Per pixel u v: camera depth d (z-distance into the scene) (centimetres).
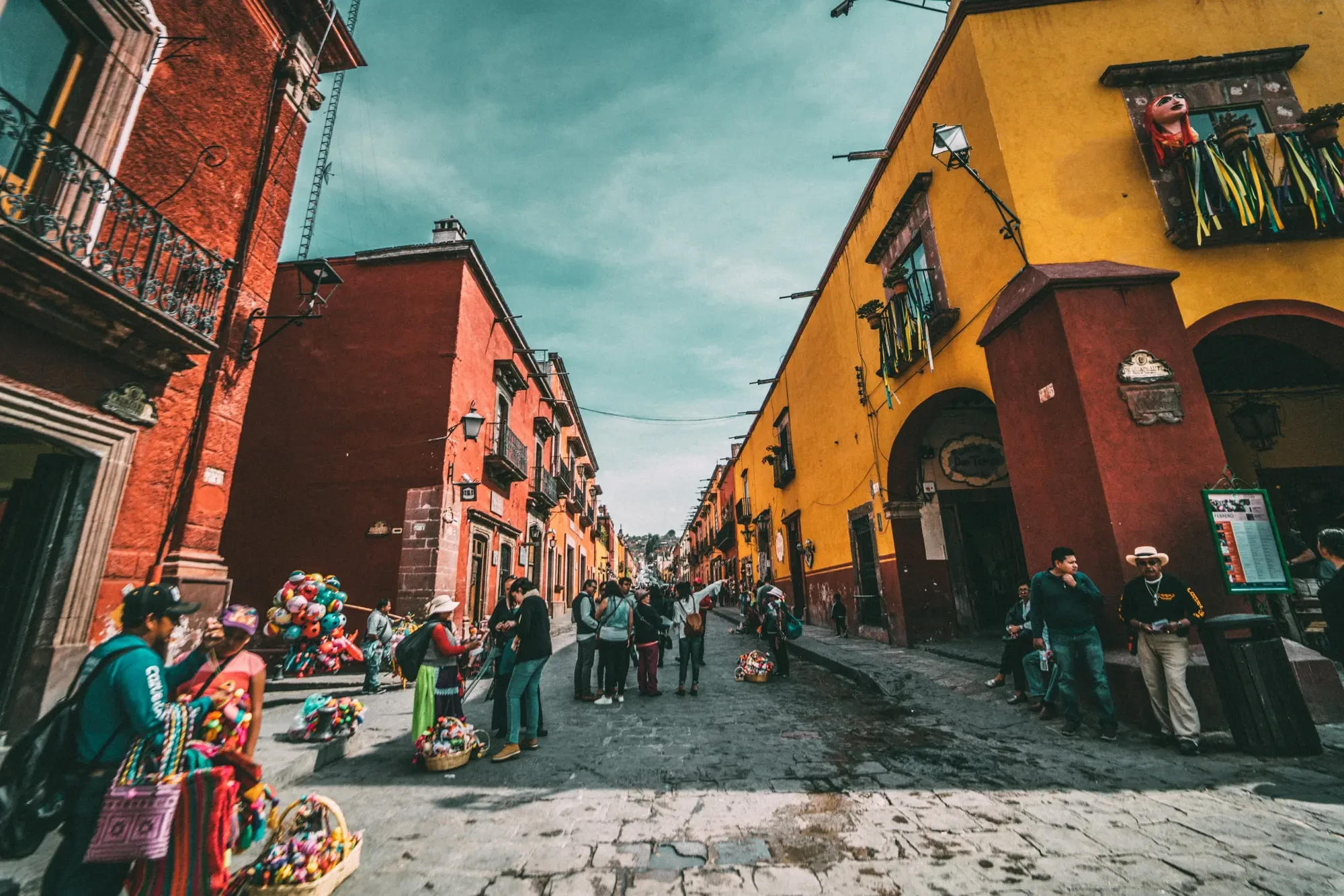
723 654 1179
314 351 1120
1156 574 446
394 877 264
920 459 1132
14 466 470
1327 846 263
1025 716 538
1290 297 597
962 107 754
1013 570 1141
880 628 1166
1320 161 592
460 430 1118
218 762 229
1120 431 523
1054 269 596
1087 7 718
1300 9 690
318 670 714
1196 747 403
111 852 187
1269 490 849
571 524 2552
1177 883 239
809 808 340
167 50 538
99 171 428
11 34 417
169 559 534
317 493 1034
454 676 489
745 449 2870
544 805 356
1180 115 628
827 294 1432
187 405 568
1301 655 476
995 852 274
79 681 204
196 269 518
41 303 391
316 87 752
